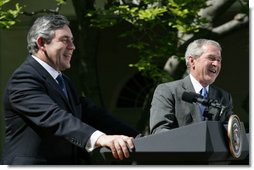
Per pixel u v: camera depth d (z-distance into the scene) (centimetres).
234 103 3553
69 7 2930
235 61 3538
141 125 2295
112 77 3666
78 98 789
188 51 1077
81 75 2402
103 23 2138
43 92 718
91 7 2283
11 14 2016
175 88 1030
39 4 2878
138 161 636
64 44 748
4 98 734
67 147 727
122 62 3647
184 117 1000
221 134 637
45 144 707
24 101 701
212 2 2339
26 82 714
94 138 647
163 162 635
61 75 771
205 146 603
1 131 3178
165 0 2125
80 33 2362
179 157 615
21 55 3250
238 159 705
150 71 2156
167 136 616
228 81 3559
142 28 2138
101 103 2402
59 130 666
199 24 2108
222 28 2355
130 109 3688
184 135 612
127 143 625
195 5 2059
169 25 2031
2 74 3256
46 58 746
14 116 717
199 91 1062
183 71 2292
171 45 2150
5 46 3234
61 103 734
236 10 2986
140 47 2116
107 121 798
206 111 802
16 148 711
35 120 688
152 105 1024
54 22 748
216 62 1066
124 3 2181
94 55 2391
